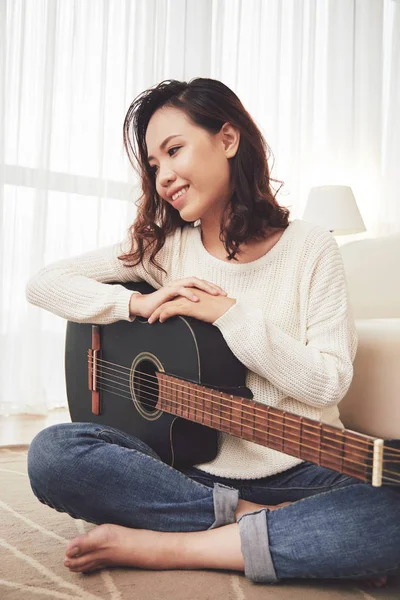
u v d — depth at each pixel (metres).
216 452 1.31
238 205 1.37
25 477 1.96
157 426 1.33
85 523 1.49
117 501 1.18
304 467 1.27
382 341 1.45
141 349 1.39
